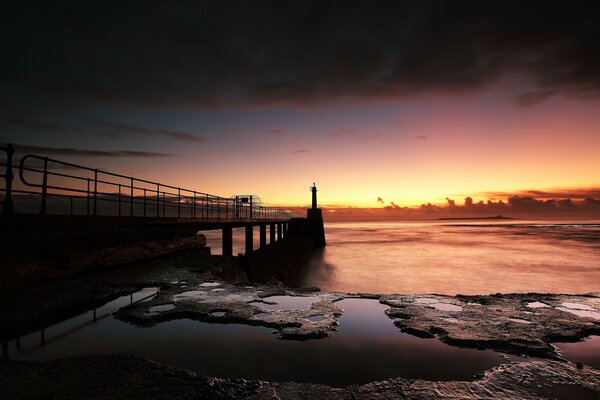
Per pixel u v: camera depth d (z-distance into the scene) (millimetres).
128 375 2836
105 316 4695
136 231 9008
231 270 10992
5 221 7391
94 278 6723
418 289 24266
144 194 12742
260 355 3424
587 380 2781
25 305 4828
